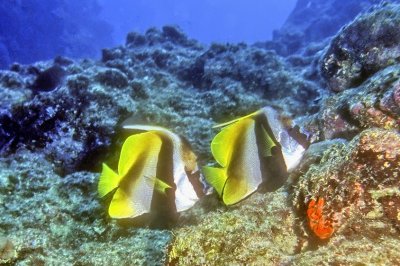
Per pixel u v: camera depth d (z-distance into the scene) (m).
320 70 1.16
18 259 0.72
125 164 0.48
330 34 4.22
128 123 0.47
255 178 0.50
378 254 0.39
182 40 2.68
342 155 0.55
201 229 0.50
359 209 0.48
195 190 0.48
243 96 1.57
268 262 0.43
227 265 0.44
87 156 1.25
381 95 0.77
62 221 0.89
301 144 0.52
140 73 1.94
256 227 0.52
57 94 1.32
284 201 0.62
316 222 0.51
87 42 7.90
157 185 0.48
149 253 0.77
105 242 0.85
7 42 5.80
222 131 0.47
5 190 0.99
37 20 6.55
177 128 1.30
